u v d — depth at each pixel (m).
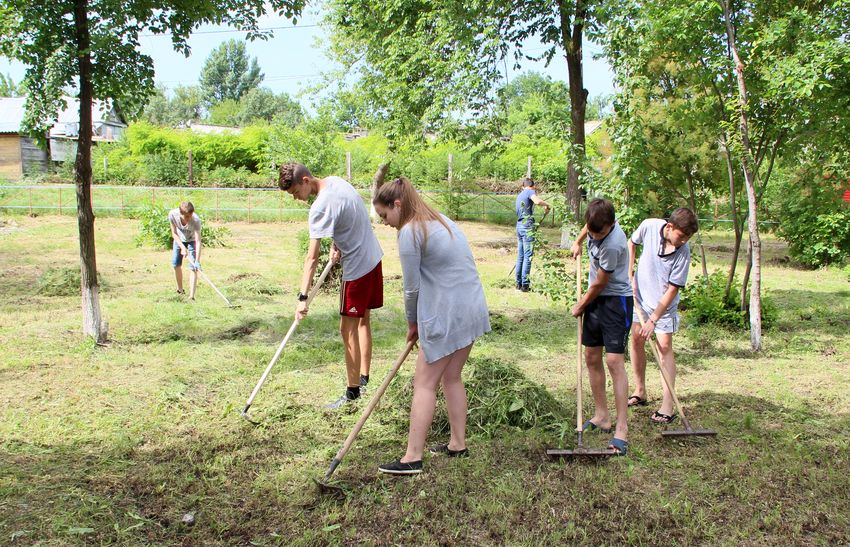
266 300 9.84
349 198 5.22
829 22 7.37
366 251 5.36
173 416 5.03
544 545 3.39
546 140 9.52
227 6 7.18
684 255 4.86
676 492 3.97
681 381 6.30
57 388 5.59
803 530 3.58
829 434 4.96
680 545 3.41
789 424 5.13
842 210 14.28
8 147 31.75
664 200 9.89
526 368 6.64
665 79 9.41
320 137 26.91
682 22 7.82
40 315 8.34
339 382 5.98
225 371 6.24
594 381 4.86
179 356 6.70
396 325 8.57
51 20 6.50
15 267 12.33
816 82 7.09
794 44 7.61
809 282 12.66
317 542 3.38
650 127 9.41
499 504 3.73
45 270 11.95
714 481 4.13
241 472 4.14
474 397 5.14
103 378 5.91
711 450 4.60
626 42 8.84
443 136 15.33
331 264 5.43
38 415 4.96
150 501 3.75
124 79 6.96
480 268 13.67
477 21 14.61
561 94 9.24
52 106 6.66
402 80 17.06
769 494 3.96
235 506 3.74
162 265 13.05
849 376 6.50
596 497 3.86
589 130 37.44
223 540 3.40
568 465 4.28
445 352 4.04
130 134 31.83
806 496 3.95
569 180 15.29
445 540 3.43
